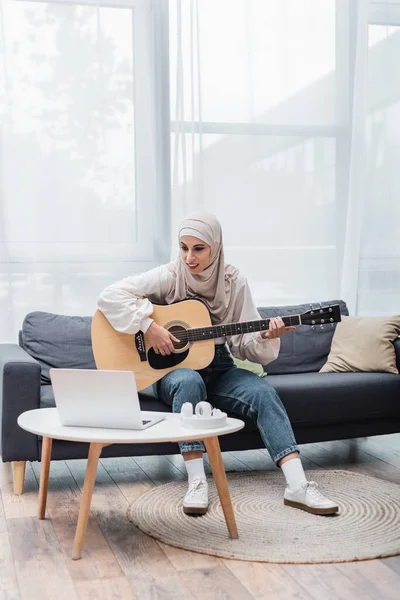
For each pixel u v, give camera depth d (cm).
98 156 404
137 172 411
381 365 349
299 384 325
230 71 421
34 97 395
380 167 449
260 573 222
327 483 309
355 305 444
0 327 393
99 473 328
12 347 347
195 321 304
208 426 240
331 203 441
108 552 238
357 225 443
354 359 356
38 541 247
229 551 237
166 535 250
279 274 436
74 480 317
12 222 394
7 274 392
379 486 305
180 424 246
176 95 412
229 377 302
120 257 410
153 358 302
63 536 252
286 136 433
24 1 391
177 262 315
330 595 208
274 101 430
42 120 396
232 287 312
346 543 244
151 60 407
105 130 405
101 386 235
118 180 408
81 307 406
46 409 274
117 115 406
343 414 328
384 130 449
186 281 312
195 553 237
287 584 215
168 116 412
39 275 398
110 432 235
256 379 295
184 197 415
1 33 389
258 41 425
